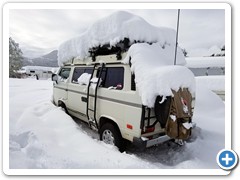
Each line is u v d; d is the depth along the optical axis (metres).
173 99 2.96
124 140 3.58
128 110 3.28
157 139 3.19
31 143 3.25
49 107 6.04
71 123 4.39
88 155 3.09
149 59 3.30
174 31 4.37
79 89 4.83
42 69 50.53
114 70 3.80
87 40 4.48
